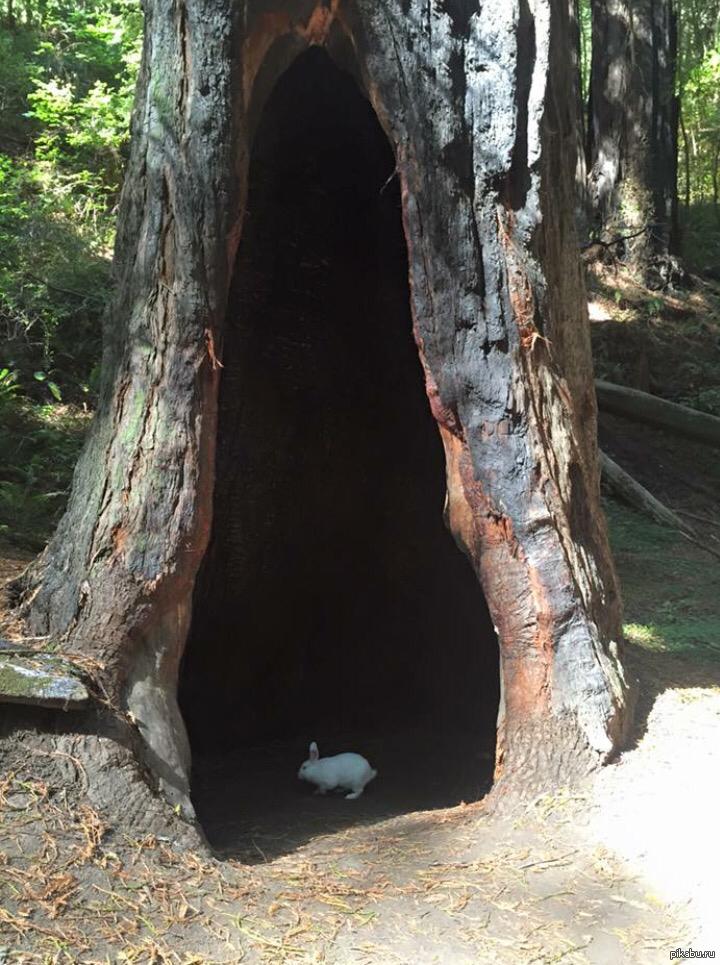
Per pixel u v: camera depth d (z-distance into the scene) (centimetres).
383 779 590
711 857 373
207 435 438
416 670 713
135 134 462
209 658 690
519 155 456
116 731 397
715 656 693
